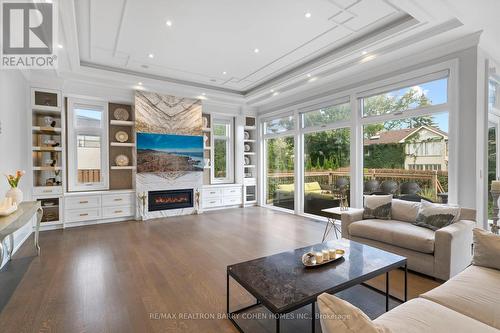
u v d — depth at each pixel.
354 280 1.84
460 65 3.38
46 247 3.78
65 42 3.53
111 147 5.76
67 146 5.24
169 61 4.61
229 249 3.71
